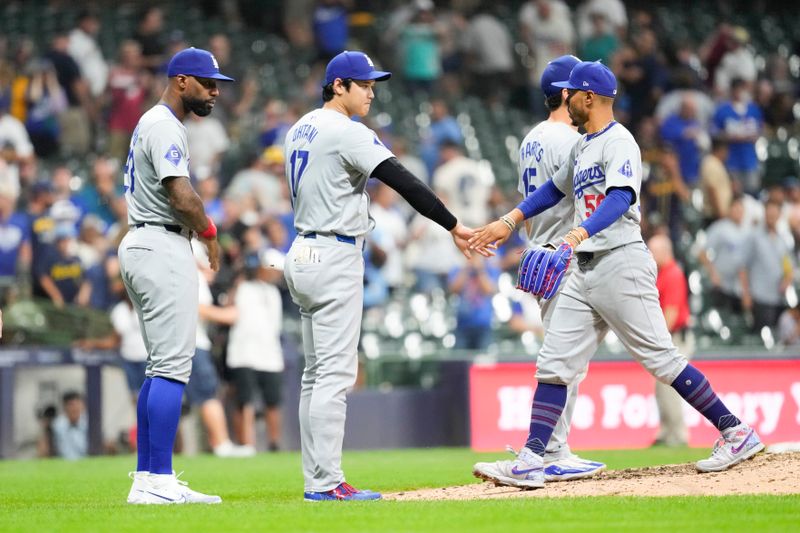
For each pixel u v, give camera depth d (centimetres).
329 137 2298
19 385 4528
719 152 6019
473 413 4775
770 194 5616
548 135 2620
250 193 5353
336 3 7331
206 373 4481
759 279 5591
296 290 2327
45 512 2177
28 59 7075
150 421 2319
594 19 7500
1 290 5044
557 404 2438
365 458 4159
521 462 2414
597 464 2597
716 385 4725
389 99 7531
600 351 5456
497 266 5700
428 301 5706
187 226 2347
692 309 5794
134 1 8738
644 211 5872
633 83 6844
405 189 2288
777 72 7912
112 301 5209
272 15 8825
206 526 1889
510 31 8800
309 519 1964
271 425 4769
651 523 1870
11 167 5759
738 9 9494
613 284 2397
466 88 7819
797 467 2470
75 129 6650
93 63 7050
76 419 4616
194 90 2358
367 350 5381
